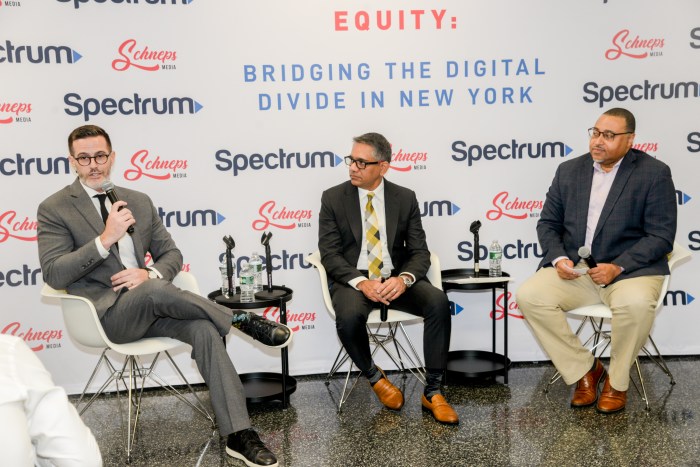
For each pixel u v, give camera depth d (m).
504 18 3.83
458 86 3.85
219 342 2.80
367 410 3.30
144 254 3.13
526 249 3.98
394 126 3.86
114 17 3.63
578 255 3.39
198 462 2.73
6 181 3.62
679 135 3.92
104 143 2.96
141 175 3.74
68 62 3.62
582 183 3.45
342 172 3.86
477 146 3.90
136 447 2.91
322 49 3.78
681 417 3.06
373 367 3.29
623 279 3.22
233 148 3.78
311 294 3.92
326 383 3.78
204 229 3.81
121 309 2.85
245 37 3.73
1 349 1.33
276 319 3.92
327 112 3.81
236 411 2.72
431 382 3.21
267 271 3.49
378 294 3.18
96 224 3.00
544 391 3.50
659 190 3.26
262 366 3.93
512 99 3.88
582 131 3.91
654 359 3.96
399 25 3.80
